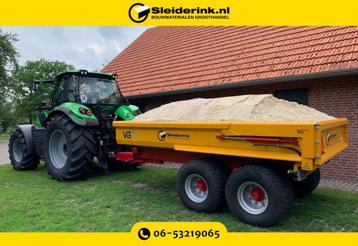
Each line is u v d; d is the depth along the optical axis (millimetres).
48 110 8320
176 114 5738
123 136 6141
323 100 7922
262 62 9164
